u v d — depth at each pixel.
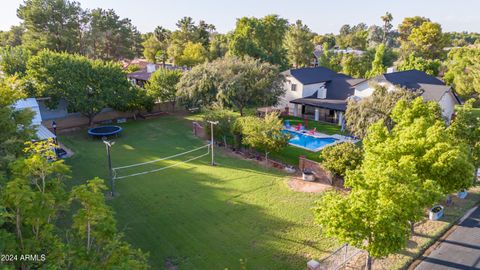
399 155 15.20
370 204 11.23
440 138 15.26
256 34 73.50
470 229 16.61
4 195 8.60
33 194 8.55
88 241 9.43
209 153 29.17
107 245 9.57
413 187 11.70
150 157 28.12
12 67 36.38
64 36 60.25
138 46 100.38
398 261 14.12
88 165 26.00
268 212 18.62
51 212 9.23
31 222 8.89
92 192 9.77
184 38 81.44
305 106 45.16
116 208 19.14
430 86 35.66
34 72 35.00
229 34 80.81
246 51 60.00
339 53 72.31
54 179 10.63
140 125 39.25
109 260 9.20
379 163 13.43
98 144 31.95
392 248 10.77
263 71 36.16
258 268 13.98
